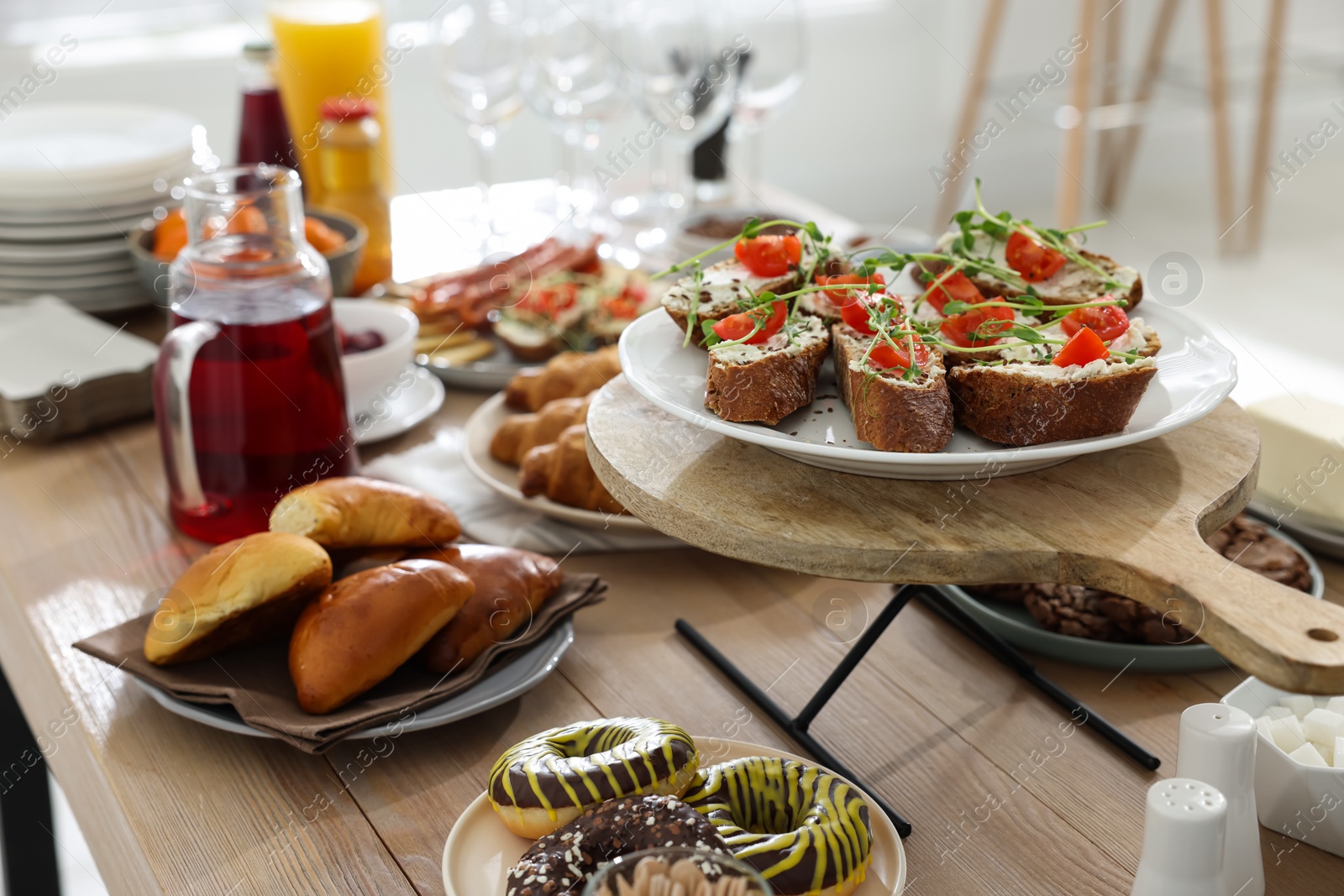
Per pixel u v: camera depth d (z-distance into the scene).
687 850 0.65
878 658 0.93
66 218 1.33
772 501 0.80
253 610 0.85
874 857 0.75
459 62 1.51
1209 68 3.13
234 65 2.33
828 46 3.09
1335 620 0.69
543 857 0.71
